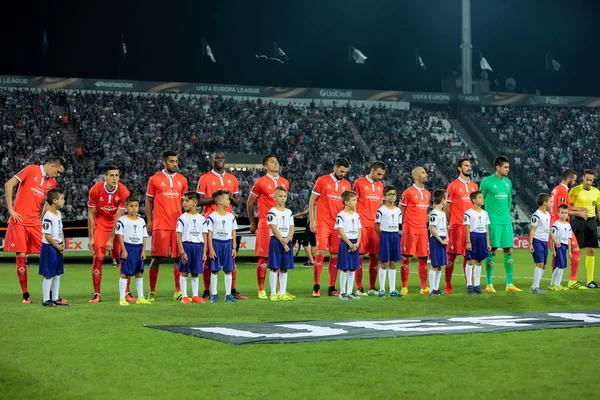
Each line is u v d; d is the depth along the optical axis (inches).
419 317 381.7
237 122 1718.8
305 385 218.2
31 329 335.3
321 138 1736.0
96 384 220.7
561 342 294.7
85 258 1069.8
